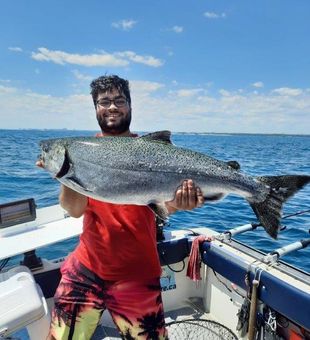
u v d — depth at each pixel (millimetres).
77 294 2453
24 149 30047
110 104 2416
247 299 2994
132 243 2398
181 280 3812
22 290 2377
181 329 3197
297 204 8891
